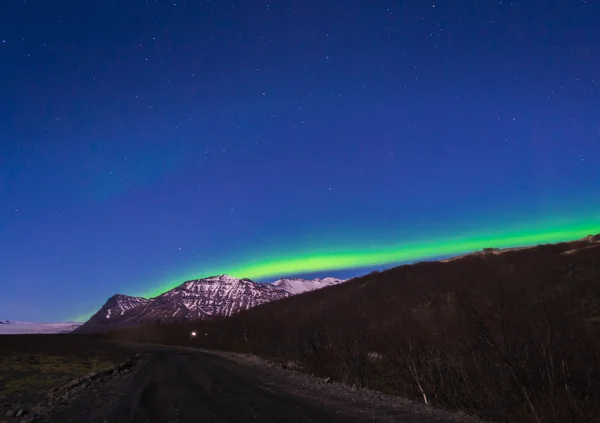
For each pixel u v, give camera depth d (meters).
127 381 20.17
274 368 25.19
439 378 12.47
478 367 11.20
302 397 13.58
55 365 28.00
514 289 18.22
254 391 15.24
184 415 10.74
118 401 13.62
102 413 11.41
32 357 32.94
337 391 14.94
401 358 15.64
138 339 108.56
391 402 12.31
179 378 20.78
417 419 9.79
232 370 24.80
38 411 11.80
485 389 10.46
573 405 8.96
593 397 9.27
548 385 9.53
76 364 29.92
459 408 11.04
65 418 10.73
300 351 26.05
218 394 14.62
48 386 17.77
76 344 68.31
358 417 10.05
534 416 9.15
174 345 79.12
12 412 11.38
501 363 10.66
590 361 10.24
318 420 9.73
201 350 56.09
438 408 11.27
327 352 22.09
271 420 9.84
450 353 13.34
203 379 19.98
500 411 9.70
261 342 38.72
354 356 19.06
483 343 11.67
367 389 15.11
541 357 10.10
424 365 13.32
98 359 36.69
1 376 20.58
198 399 13.52
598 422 8.44
